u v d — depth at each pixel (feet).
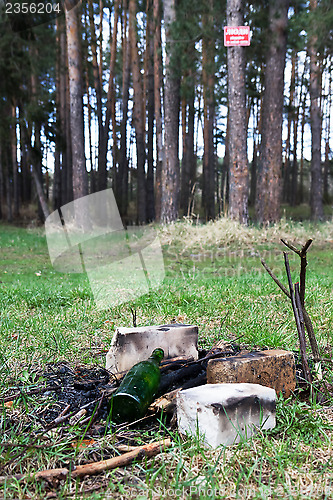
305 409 6.28
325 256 27.76
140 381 6.20
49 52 58.75
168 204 45.68
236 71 36.83
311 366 7.84
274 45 40.34
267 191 41.52
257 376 6.49
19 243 42.27
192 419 5.50
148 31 72.95
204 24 44.60
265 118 41.42
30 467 4.93
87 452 5.21
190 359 7.63
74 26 47.19
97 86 70.54
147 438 5.62
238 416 5.45
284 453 5.08
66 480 4.59
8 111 65.16
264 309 13.30
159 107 61.82
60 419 5.77
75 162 47.80
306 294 15.14
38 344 9.86
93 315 12.87
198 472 4.73
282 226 37.14
